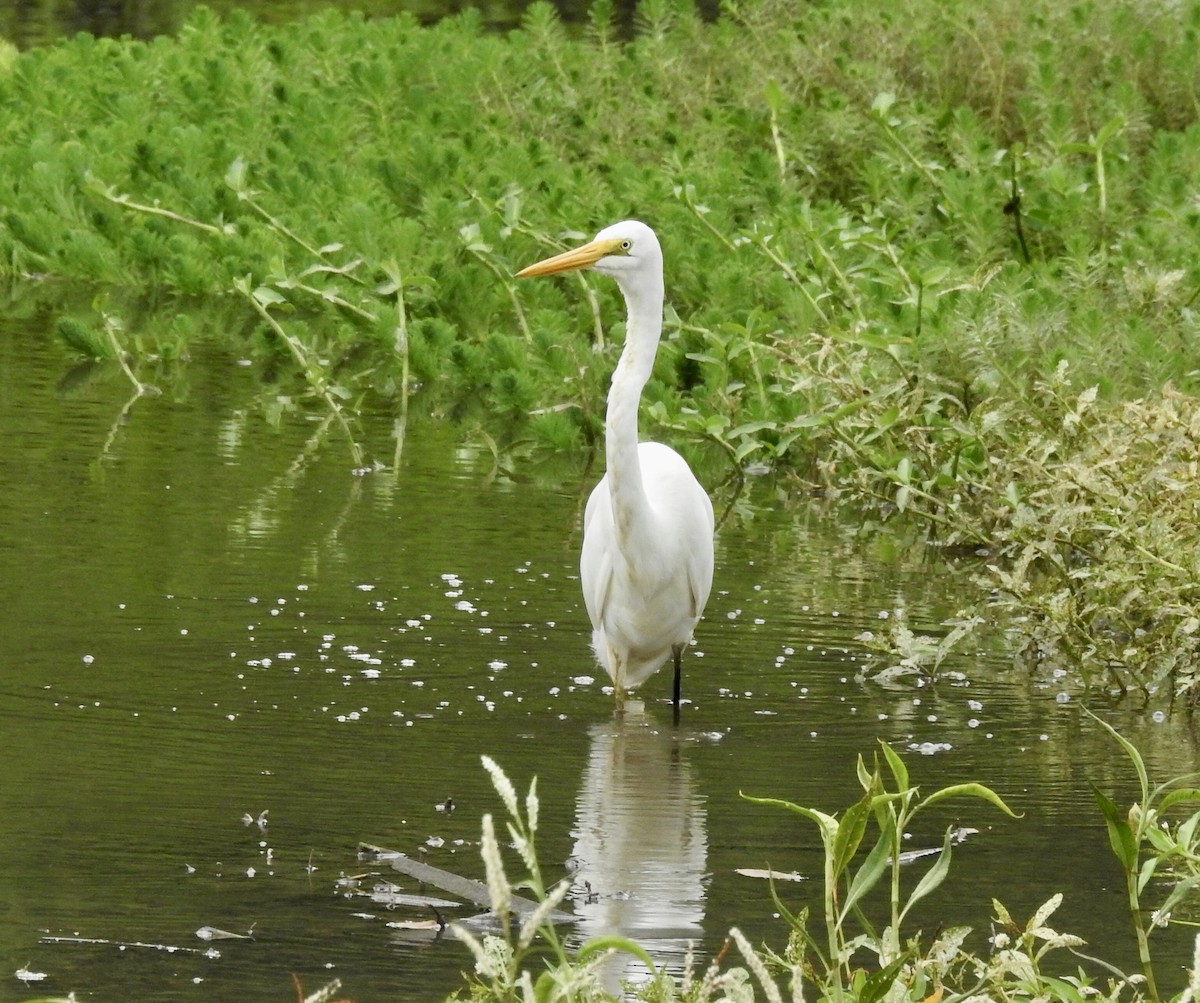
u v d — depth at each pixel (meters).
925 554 12.75
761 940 6.75
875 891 7.27
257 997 6.14
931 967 5.36
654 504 9.46
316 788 8.05
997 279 15.80
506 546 12.09
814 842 7.71
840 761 8.72
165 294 20.19
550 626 10.54
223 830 7.55
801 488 14.54
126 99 24.73
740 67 26.47
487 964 4.24
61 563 11.11
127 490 12.87
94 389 15.94
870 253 17.56
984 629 11.10
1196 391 13.61
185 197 21.14
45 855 7.23
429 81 28.31
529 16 28.86
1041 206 19.27
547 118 25.56
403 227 19.31
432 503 13.09
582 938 6.70
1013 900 7.21
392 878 7.16
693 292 18.17
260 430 14.95
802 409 14.62
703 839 7.69
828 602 11.41
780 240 17.08
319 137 24.00
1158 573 9.88
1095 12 24.67
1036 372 13.61
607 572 9.44
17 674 9.27
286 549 11.70
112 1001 6.09
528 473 14.25
